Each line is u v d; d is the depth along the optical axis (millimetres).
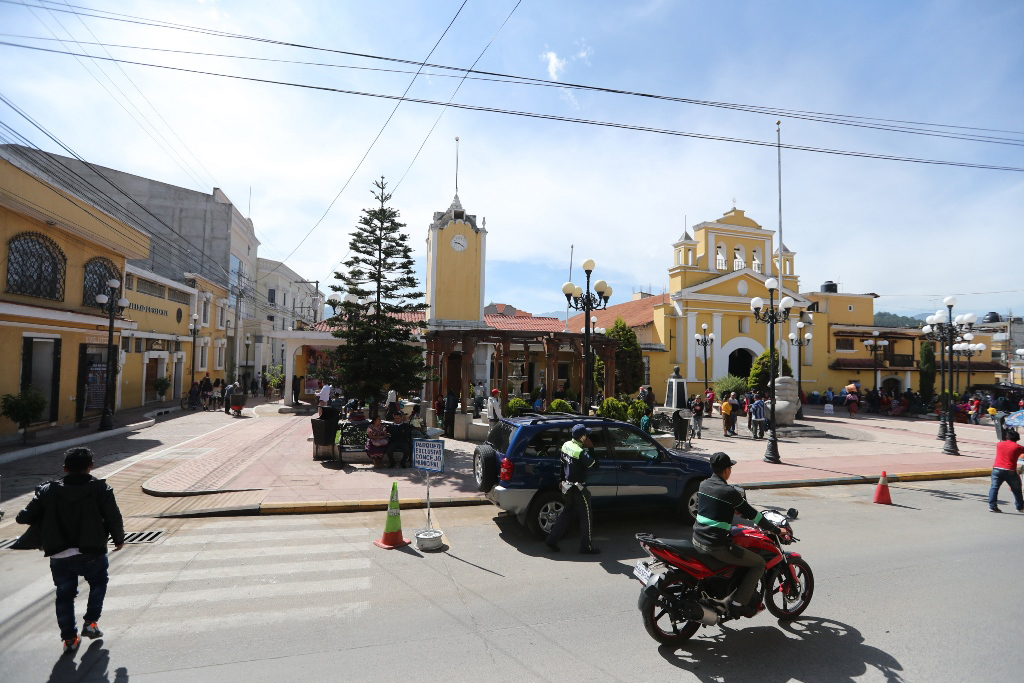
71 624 4410
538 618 5188
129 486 10148
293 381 25906
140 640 4625
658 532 8180
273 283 45250
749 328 35719
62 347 16625
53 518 4406
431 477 11117
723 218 36156
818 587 6012
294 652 4473
